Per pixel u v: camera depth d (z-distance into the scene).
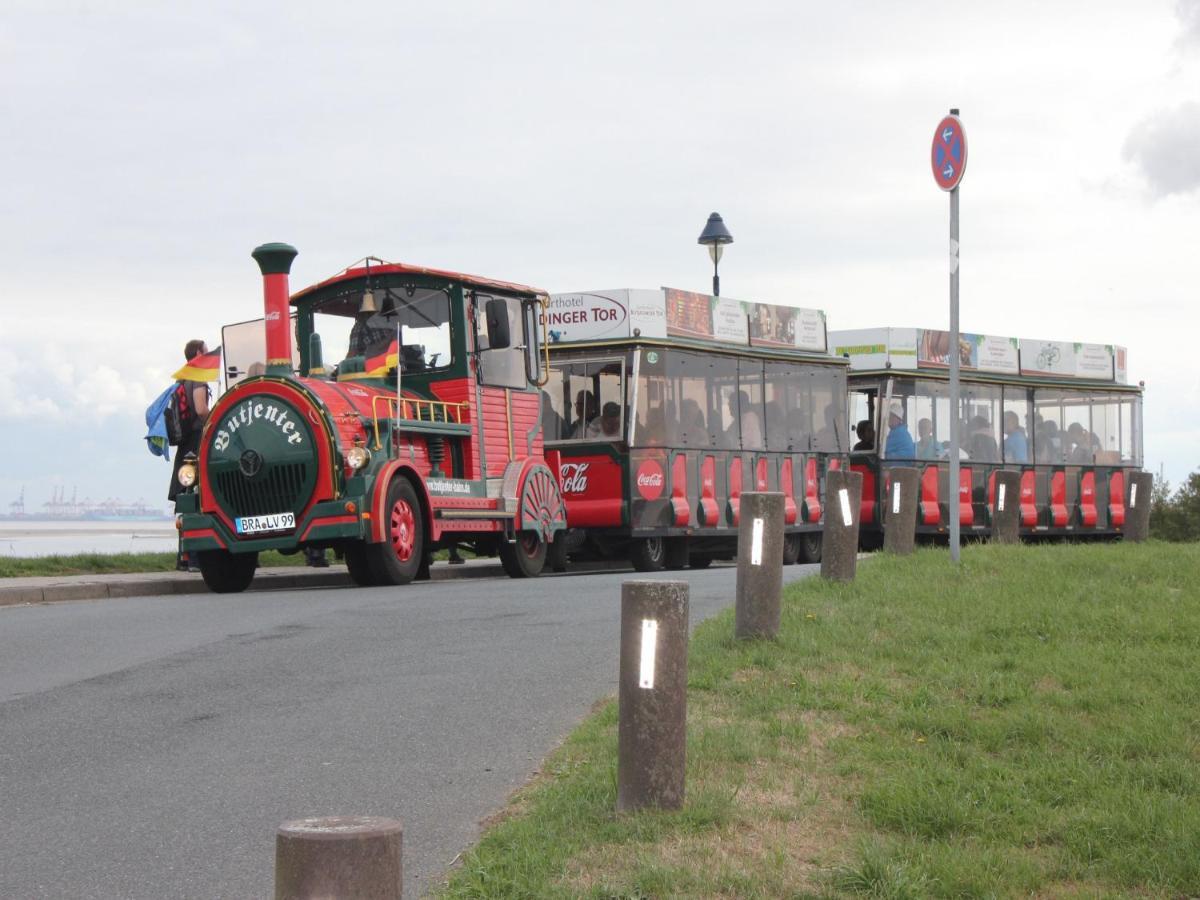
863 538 29.33
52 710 8.77
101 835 6.19
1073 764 7.11
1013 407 31.22
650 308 22.94
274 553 21.77
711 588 15.10
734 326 25.30
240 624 12.67
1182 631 10.41
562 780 6.71
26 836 6.19
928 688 8.53
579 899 5.08
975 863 5.67
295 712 8.59
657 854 5.62
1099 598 11.94
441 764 7.29
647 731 6.14
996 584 12.88
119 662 10.54
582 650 10.61
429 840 6.03
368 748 7.65
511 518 19.50
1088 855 5.94
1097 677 8.94
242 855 5.88
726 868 5.45
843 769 6.89
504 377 19.91
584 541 23.25
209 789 6.91
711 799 6.25
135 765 7.39
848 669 9.09
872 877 5.38
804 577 13.57
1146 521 22.06
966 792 6.59
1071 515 32.56
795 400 26.77
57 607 14.84
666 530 23.00
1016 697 8.41
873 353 28.94
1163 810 6.38
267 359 17.59
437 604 13.98
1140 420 34.81
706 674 8.72
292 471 16.94
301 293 19.36
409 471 17.58
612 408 22.56
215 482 17.30
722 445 24.50
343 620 12.73
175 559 21.09
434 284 19.12
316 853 3.65
